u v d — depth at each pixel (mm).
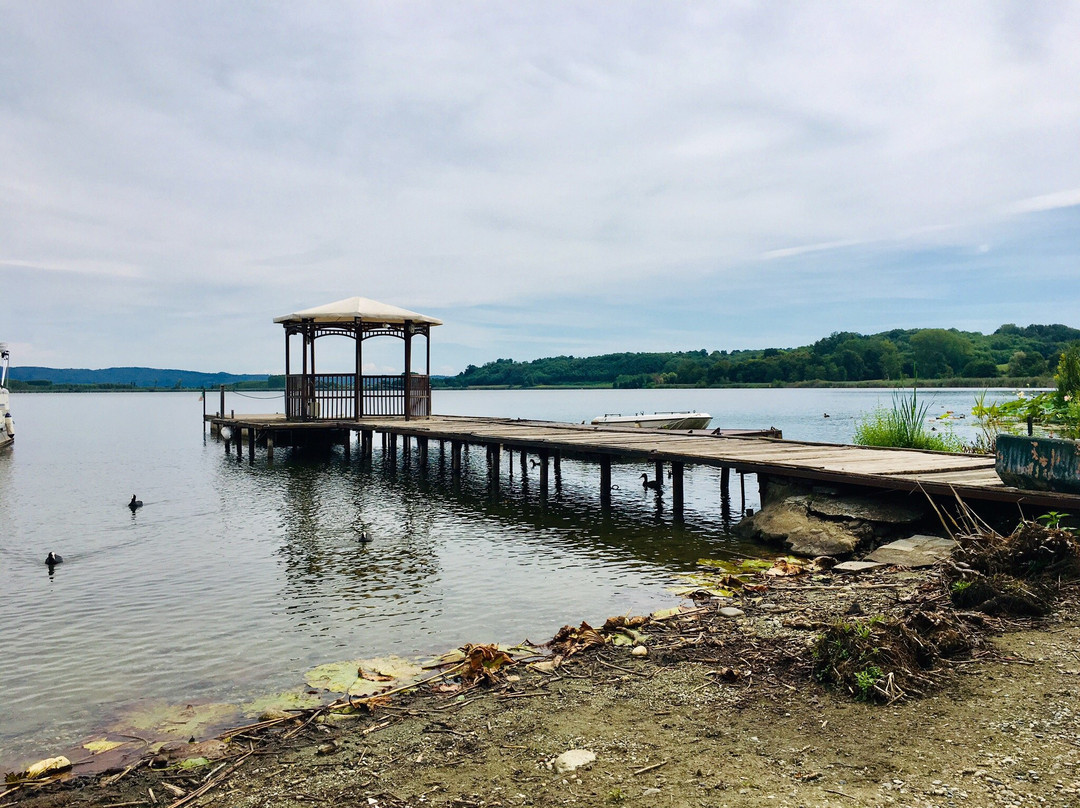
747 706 4914
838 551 10094
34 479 22359
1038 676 4902
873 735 4293
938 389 88250
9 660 7121
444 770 4312
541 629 7648
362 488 19656
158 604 8961
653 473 22344
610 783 3980
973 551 7172
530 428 22469
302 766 4551
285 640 7539
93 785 4555
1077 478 8195
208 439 40031
